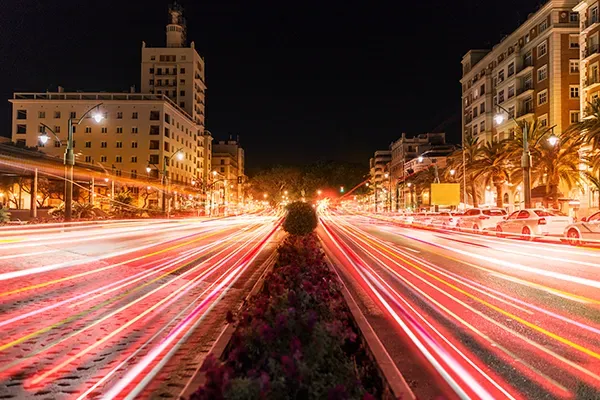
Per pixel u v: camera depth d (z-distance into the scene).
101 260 16.17
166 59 100.44
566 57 50.34
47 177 55.88
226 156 135.38
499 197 46.41
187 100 99.56
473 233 32.03
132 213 61.78
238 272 13.12
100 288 10.50
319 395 2.86
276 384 2.87
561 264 14.21
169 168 81.69
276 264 10.42
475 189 59.94
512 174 42.75
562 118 50.03
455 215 37.72
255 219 79.25
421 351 5.65
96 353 5.76
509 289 9.95
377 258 16.45
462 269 13.27
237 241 26.27
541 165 38.28
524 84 57.16
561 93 50.25
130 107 78.81
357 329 5.27
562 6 50.41
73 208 46.12
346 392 2.74
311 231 19.30
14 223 35.03
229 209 130.25
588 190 42.38
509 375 4.82
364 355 4.52
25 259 16.05
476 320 7.21
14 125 78.94
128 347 6.02
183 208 82.88
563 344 5.92
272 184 163.12
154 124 78.62
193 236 31.19
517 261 15.09
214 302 8.97
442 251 18.88
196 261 16.02
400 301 8.71
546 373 4.87
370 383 3.76
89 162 78.38
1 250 19.31
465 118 78.06
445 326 6.85
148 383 4.73
